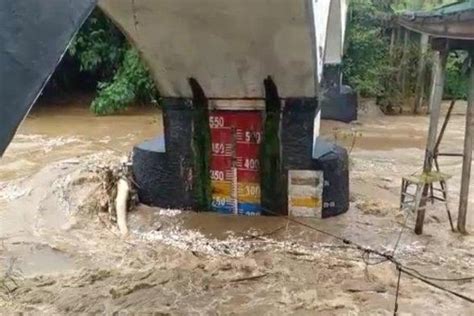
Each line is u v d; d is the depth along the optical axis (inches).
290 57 247.9
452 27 233.5
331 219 279.3
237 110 278.7
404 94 646.5
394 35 649.6
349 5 624.7
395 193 319.9
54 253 237.9
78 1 61.7
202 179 289.4
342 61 608.1
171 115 286.4
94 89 727.1
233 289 207.0
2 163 383.9
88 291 205.0
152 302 197.6
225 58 256.2
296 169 277.7
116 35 660.7
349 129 541.6
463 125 561.6
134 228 270.1
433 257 234.2
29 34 57.3
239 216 286.2
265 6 223.3
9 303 194.5
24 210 287.1
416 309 191.6
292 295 201.8
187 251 241.6
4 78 55.1
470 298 199.5
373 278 214.2
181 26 242.2
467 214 281.4
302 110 271.0
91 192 304.7
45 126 540.1
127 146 448.1
